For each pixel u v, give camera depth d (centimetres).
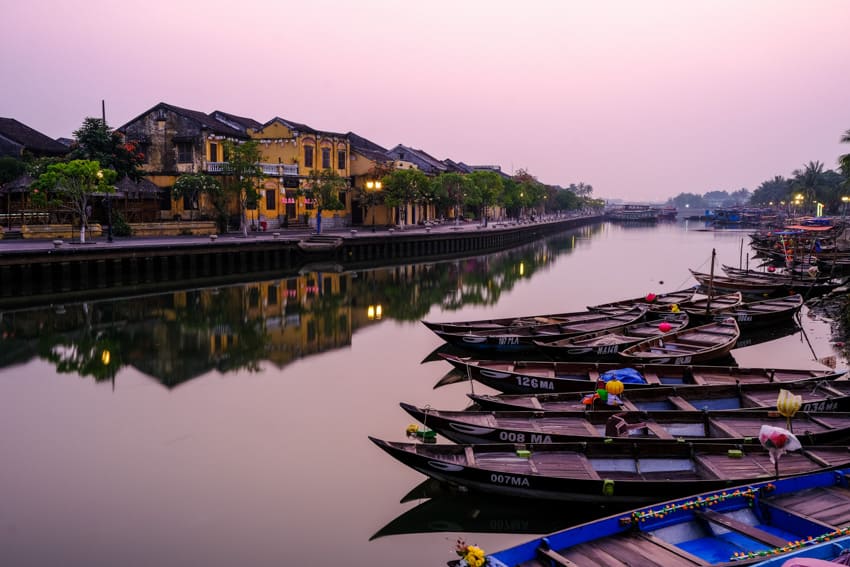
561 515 1171
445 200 7762
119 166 5041
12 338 2547
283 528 1127
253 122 6950
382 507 1205
